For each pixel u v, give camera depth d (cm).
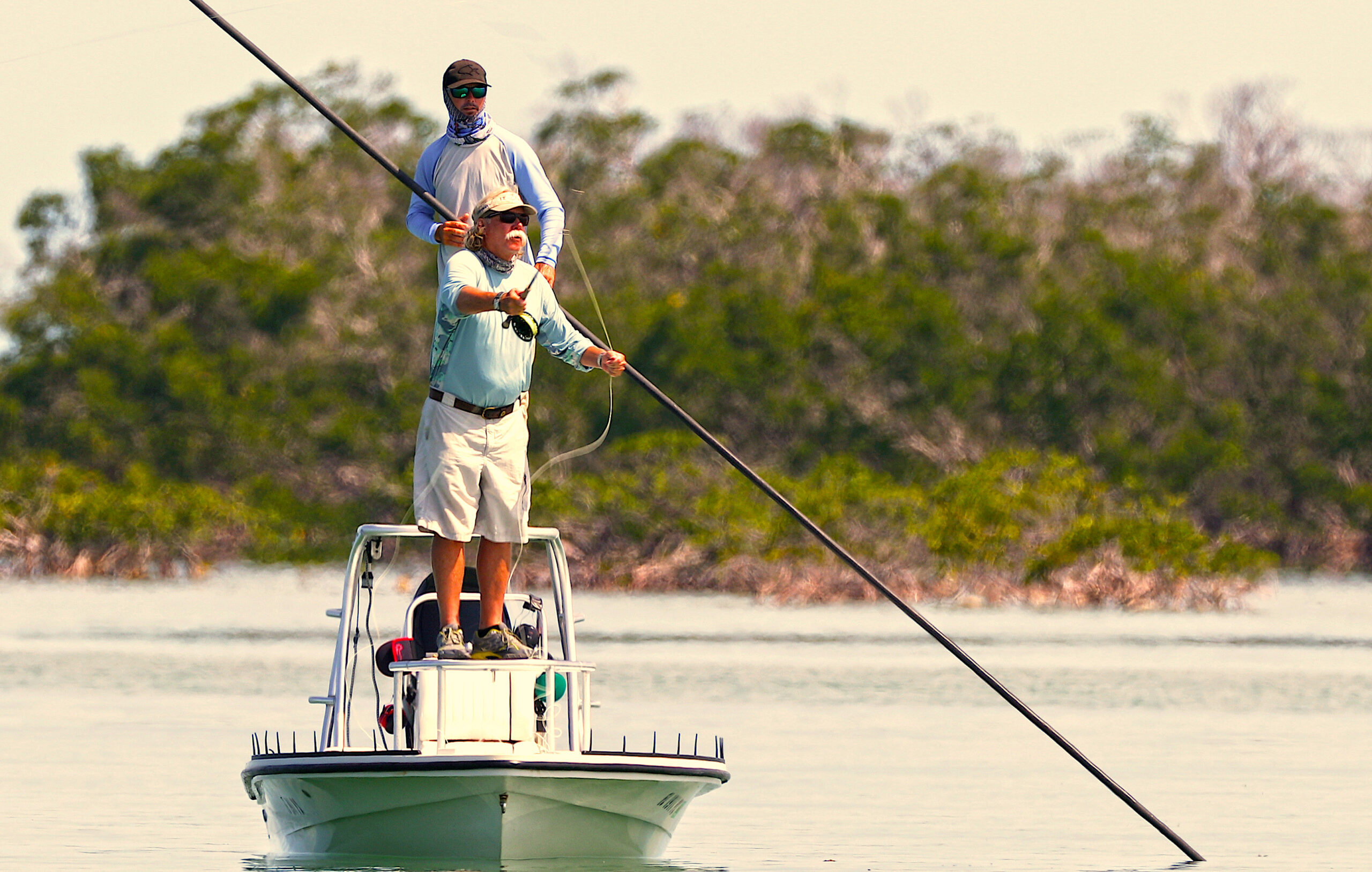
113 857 3634
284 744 5359
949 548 12344
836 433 17075
